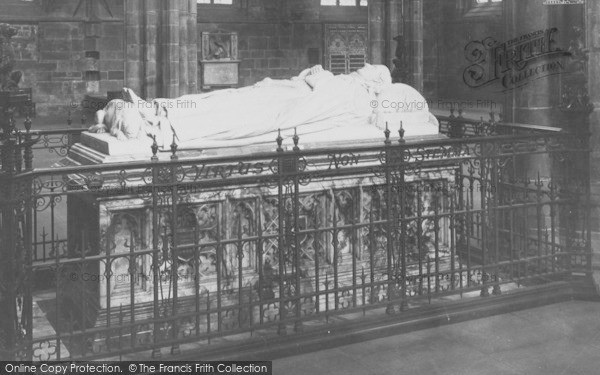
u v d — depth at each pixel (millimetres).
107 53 29500
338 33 32781
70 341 6051
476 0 31234
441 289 8141
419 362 6332
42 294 8227
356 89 8750
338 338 6707
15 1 28359
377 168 7363
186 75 16984
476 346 6672
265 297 7508
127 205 6895
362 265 8016
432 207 8414
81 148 7812
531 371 6113
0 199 5590
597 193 8266
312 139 8094
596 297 7816
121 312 6227
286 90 8492
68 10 28781
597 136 8289
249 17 31578
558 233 8812
